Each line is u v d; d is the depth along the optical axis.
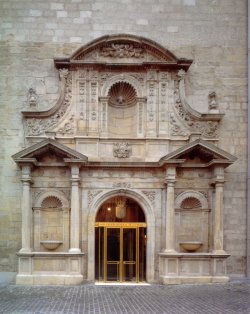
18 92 24.75
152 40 24.33
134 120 24.88
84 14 25.19
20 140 24.45
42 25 25.09
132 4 25.31
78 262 22.86
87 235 23.75
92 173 24.03
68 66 24.45
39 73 24.91
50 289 21.09
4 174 24.25
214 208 23.78
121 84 24.81
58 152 23.11
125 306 16.62
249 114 24.88
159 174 24.16
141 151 24.33
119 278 23.98
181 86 24.67
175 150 23.44
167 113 24.55
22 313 15.11
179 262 23.08
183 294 19.62
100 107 24.47
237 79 25.27
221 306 16.56
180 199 24.02
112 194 24.08
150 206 24.03
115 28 25.19
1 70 24.81
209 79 25.25
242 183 24.69
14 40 24.98
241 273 24.27
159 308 16.20
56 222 23.95
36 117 24.34
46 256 22.78
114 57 24.70
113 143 24.28
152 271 23.77
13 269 23.78
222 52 25.34
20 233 23.94
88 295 19.38
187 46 25.31
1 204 24.08
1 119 24.53
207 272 23.14
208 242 23.95
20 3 25.16
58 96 24.61
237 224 24.44
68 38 25.08
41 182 23.84
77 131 24.19
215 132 24.72
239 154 24.86
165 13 25.34
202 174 24.20
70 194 23.77
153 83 24.64
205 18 25.42
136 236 24.36
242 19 25.36
